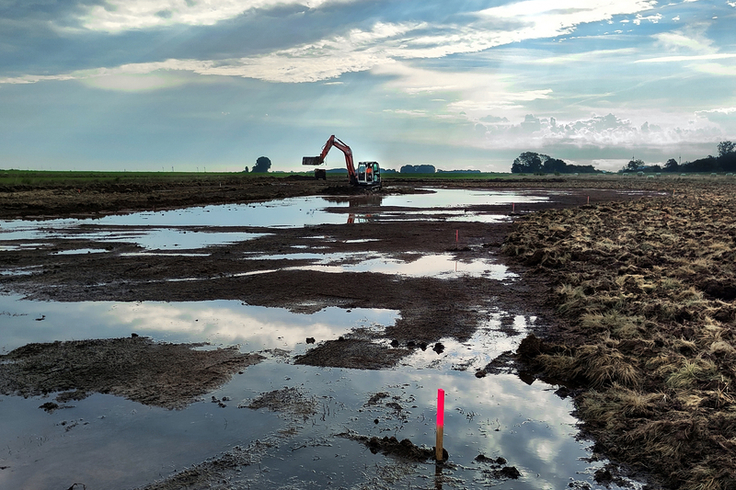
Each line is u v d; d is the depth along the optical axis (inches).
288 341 382.6
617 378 305.1
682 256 714.2
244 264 687.7
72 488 203.9
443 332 405.1
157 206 1710.1
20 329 411.2
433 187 3476.9
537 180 5221.5
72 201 1749.5
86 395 290.5
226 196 2122.3
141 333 401.7
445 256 759.7
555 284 565.0
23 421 260.1
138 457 226.5
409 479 211.5
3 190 2218.3
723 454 220.7
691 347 346.3
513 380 316.8
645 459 227.3
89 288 552.1
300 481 209.3
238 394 292.0
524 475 215.5
